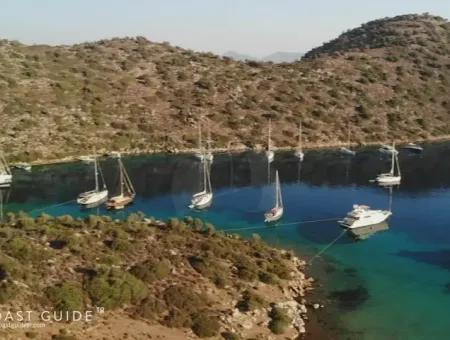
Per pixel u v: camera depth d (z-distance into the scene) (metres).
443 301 59.31
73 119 163.00
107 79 193.50
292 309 54.06
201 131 170.00
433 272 67.88
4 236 54.66
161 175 130.25
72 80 184.75
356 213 87.50
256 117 182.12
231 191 114.44
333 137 175.38
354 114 192.00
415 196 110.31
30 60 190.75
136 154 155.25
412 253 75.06
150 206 102.25
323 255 73.81
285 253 70.94
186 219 74.94
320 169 139.62
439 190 115.94
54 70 188.88
